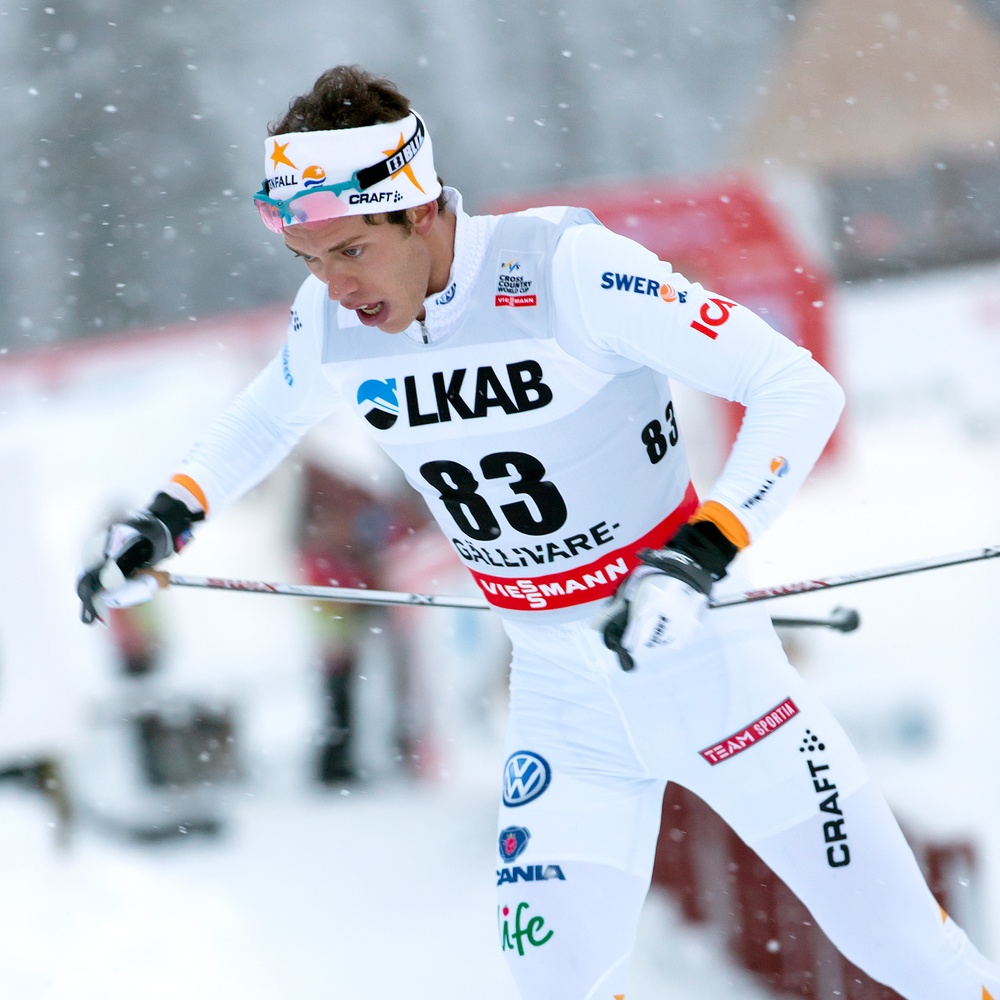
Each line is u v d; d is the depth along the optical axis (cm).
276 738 2136
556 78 5897
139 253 5275
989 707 1984
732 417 2541
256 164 5484
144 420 2320
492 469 826
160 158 5478
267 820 1983
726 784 867
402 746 2138
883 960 852
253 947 1622
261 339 2419
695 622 746
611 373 806
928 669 2108
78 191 5391
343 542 2247
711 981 1383
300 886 1778
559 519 834
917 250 3853
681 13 6000
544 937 818
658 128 5838
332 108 724
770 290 2836
